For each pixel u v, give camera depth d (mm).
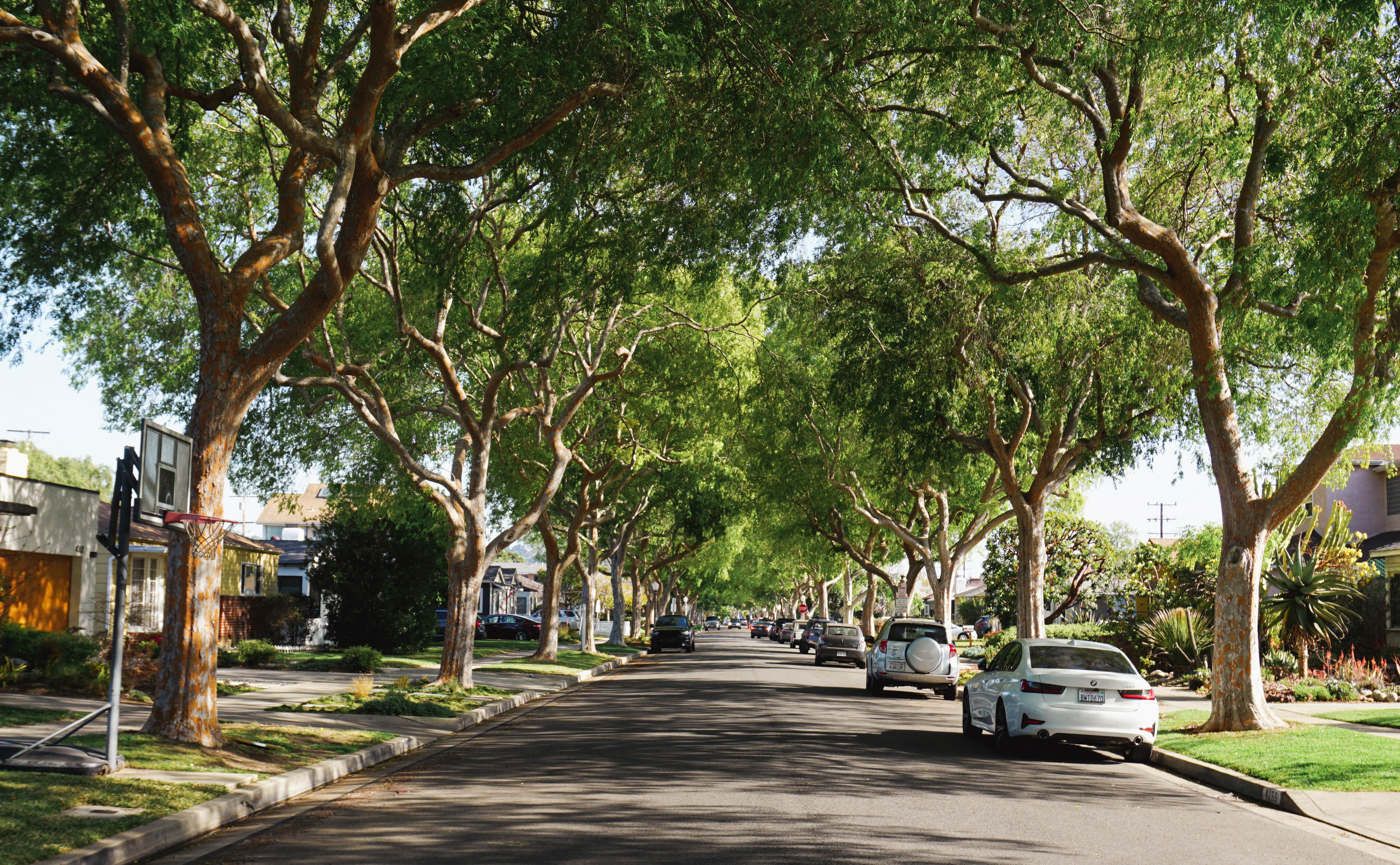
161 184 13242
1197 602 31719
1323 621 27438
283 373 26484
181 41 13250
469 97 15867
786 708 22547
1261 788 12359
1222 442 17375
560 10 15555
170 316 28000
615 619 57750
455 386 23703
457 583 24703
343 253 14305
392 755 15117
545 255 20500
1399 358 15086
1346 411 15562
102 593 30984
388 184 14578
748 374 33875
